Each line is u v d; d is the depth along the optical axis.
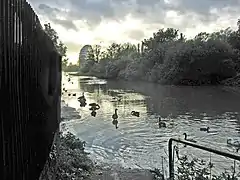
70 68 118.50
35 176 3.35
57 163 5.96
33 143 3.21
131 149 10.05
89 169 6.67
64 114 18.33
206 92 33.97
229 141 11.30
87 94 33.88
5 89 1.96
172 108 21.73
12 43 2.20
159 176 6.50
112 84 52.09
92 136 12.16
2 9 1.89
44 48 4.62
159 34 70.62
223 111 20.12
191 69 44.31
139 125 14.91
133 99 28.17
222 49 44.62
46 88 4.76
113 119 16.67
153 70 53.19
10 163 2.10
